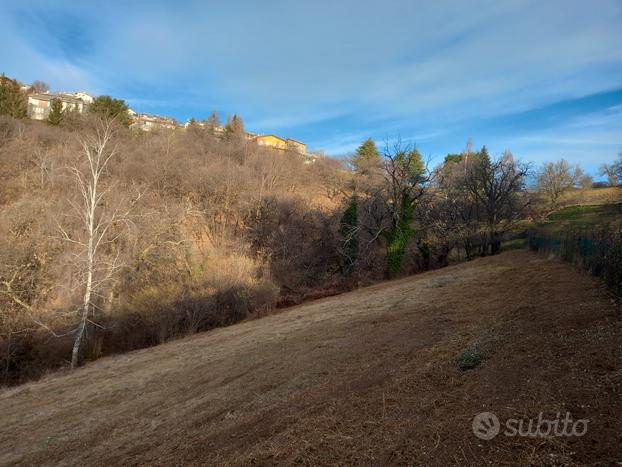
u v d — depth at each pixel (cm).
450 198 3700
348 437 479
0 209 2959
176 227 3009
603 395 417
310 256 3619
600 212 3559
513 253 2658
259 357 1202
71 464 746
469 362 605
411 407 518
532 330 677
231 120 7744
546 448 361
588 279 1080
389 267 3312
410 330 1015
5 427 1100
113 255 2570
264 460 484
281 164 5194
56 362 2142
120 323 2352
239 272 2773
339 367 840
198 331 2441
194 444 644
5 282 2209
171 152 4769
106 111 5509
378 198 3544
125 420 930
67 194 3016
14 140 4022
